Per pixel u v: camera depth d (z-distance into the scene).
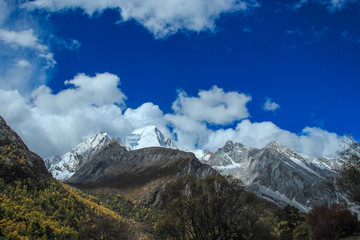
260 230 51.22
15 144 61.66
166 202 56.31
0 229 40.34
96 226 54.69
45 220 47.72
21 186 53.09
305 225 64.25
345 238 48.62
